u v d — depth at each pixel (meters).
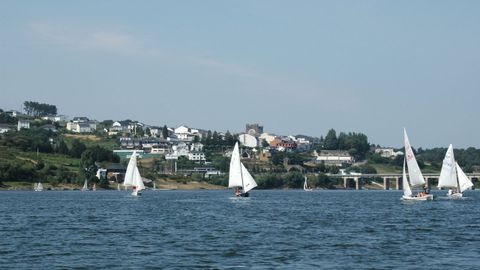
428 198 184.12
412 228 97.06
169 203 178.25
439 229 95.44
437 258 66.56
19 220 114.25
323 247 74.44
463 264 62.97
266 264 62.94
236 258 66.44
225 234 88.25
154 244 77.19
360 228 97.12
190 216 123.62
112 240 81.56
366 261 64.75
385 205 167.62
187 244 77.06
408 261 64.75
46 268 61.12
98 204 173.25
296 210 144.38
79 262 64.31
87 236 86.44
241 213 132.88
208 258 66.44
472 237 84.44
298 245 76.12
